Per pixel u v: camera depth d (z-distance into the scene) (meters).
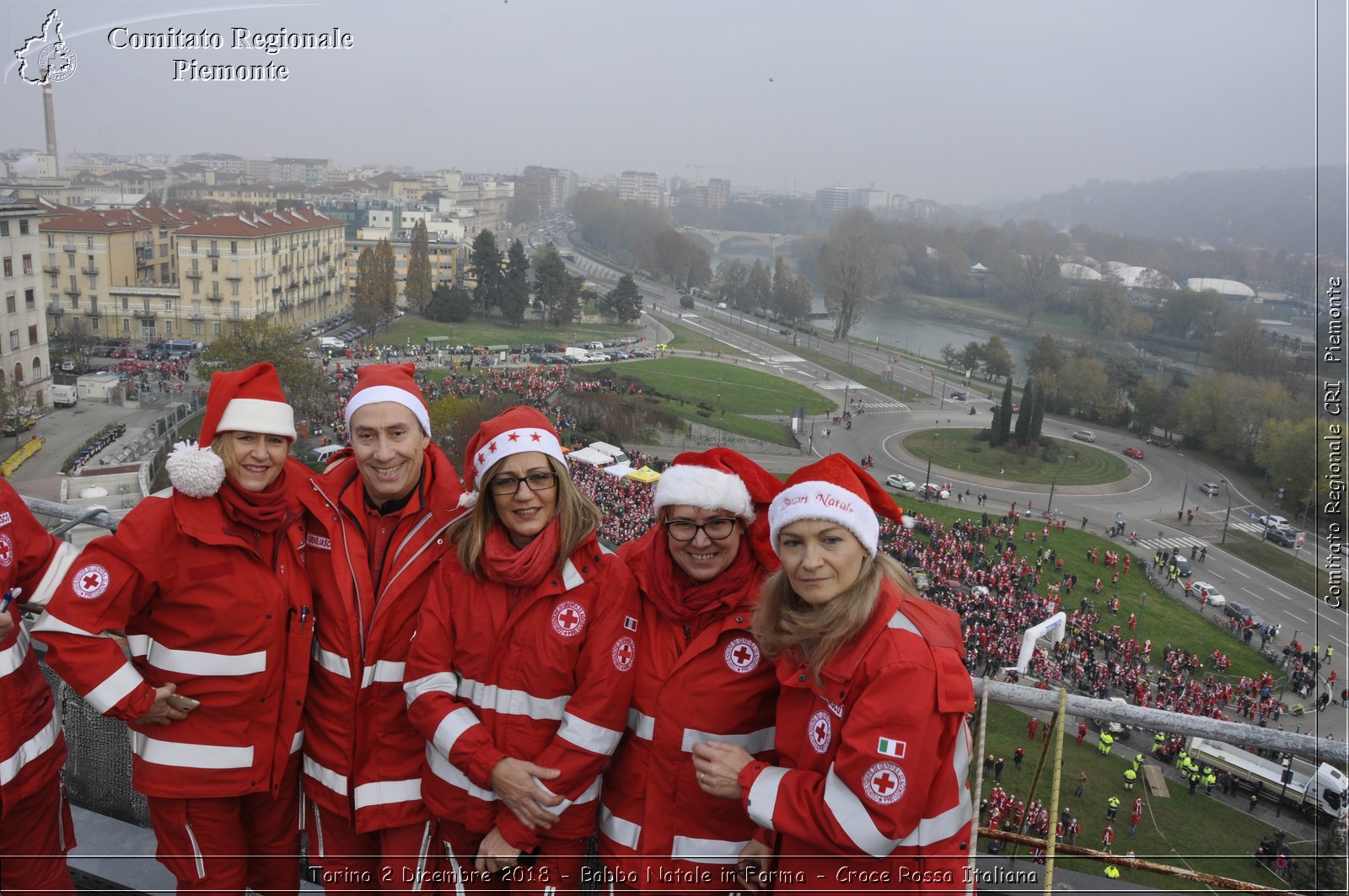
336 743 4.78
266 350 75.00
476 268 138.88
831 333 164.12
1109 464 93.12
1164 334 158.38
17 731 4.66
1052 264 184.12
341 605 4.73
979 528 72.81
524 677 4.44
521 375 99.44
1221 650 53.41
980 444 98.19
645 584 4.38
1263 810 23.88
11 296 65.44
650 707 4.35
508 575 4.35
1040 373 116.31
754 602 4.23
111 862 5.46
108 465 53.44
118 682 4.32
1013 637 47.88
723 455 4.45
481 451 4.48
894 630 3.69
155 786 4.64
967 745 3.83
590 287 178.00
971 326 187.88
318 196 197.88
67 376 76.62
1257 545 69.94
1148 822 23.48
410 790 4.84
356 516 4.80
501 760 4.32
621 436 85.88
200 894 4.75
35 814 4.84
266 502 4.56
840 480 3.80
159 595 4.59
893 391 120.69
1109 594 61.72
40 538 4.75
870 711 3.54
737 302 178.00
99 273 99.31
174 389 80.06
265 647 4.64
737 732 4.27
